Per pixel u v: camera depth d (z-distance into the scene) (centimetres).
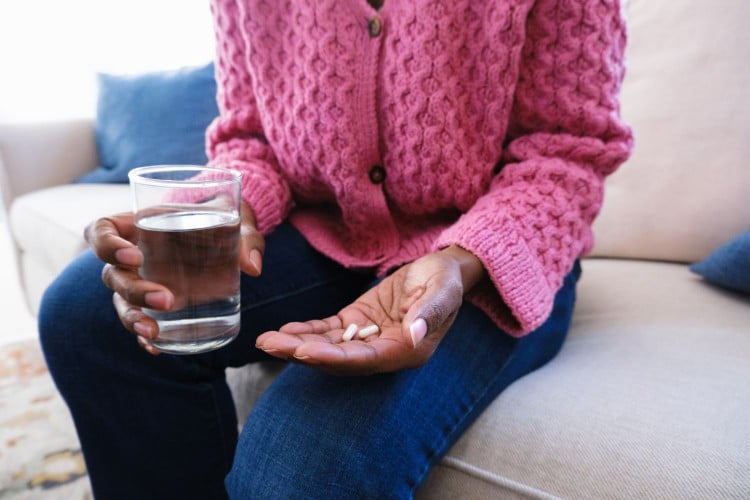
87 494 97
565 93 68
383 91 72
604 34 66
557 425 58
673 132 95
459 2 68
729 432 54
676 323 75
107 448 68
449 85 69
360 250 80
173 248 52
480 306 65
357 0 70
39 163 173
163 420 69
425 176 72
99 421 67
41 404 128
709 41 93
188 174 57
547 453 56
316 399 58
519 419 60
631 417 57
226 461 74
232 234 53
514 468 56
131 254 53
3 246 270
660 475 52
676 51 96
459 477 58
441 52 68
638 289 87
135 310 55
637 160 99
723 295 84
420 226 79
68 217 134
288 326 56
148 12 242
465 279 59
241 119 81
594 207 67
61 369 66
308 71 73
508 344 66
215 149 85
